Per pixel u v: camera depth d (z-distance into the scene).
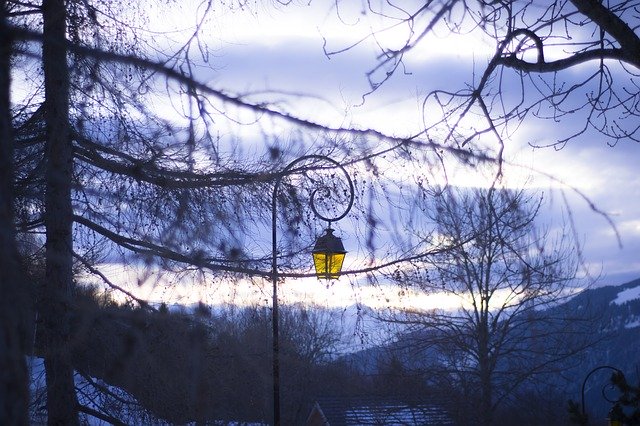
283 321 7.61
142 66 4.43
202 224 6.40
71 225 8.00
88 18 7.59
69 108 7.79
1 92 3.65
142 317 5.93
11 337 3.08
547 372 24.30
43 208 7.97
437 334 23.97
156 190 7.67
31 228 8.02
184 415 7.34
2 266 3.12
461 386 24.34
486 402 24.09
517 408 25.03
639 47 5.55
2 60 3.77
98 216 7.50
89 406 8.21
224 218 6.89
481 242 5.48
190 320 6.26
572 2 5.58
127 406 7.89
